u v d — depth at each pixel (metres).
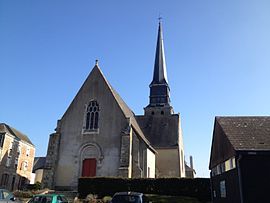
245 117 21.89
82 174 28.56
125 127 28.97
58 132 30.31
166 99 45.81
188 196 24.66
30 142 50.78
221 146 20.77
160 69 48.34
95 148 29.20
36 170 53.91
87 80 32.09
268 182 16.14
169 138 39.50
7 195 15.62
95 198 23.42
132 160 28.47
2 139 42.00
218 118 22.02
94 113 30.55
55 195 15.18
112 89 32.91
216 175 22.55
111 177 25.78
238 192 16.62
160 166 37.78
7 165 42.56
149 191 25.11
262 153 16.41
